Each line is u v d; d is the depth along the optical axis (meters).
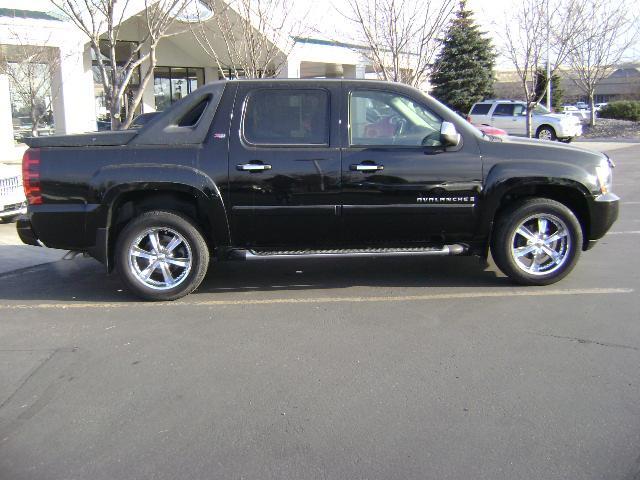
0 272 6.81
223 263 7.10
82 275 6.71
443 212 5.52
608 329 4.68
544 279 5.80
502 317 5.00
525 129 24.94
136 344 4.55
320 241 5.61
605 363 4.06
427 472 2.89
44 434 3.29
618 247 7.54
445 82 34.03
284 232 5.54
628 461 2.96
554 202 5.64
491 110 25.95
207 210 5.41
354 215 5.49
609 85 58.19
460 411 3.46
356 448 3.11
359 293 5.79
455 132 5.39
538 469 2.90
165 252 5.56
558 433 3.21
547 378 3.86
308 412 3.48
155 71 25.50
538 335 4.59
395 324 4.89
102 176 5.30
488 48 33.72
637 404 3.50
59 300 5.74
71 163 5.33
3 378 3.99
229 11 12.48
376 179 5.43
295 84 5.50
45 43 16.50
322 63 26.66
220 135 5.42
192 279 5.57
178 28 17.19
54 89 17.98
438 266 6.77
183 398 3.67
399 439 3.18
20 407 3.59
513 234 5.69
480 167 5.49
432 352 4.30
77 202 5.35
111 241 5.55
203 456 3.06
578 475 2.86
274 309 5.35
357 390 3.74
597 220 5.73
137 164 5.33
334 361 4.18
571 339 4.49
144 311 5.35
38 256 7.55
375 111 5.54
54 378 3.98
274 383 3.85
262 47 13.12
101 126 23.52
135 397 3.70
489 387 3.75
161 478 2.89
